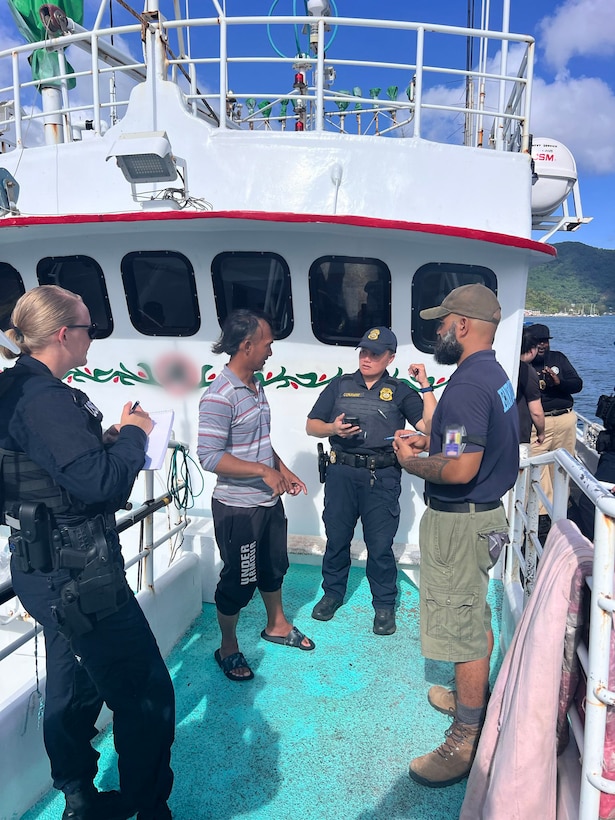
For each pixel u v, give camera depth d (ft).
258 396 9.20
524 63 13.82
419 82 13.16
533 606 5.93
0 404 5.37
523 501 10.48
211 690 9.53
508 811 5.48
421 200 13.26
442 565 7.34
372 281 12.81
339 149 13.15
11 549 5.76
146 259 13.02
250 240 12.57
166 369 13.98
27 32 18.25
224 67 13.24
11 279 14.02
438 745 8.38
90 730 6.65
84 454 5.24
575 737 5.51
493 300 7.23
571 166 20.35
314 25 15.52
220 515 9.25
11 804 7.00
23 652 11.67
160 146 11.73
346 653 10.59
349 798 7.45
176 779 7.73
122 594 5.74
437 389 13.46
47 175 14.38
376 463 10.69
